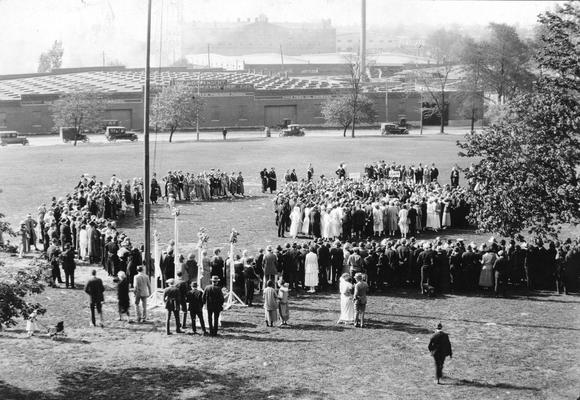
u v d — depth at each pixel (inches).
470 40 4306.1
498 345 898.1
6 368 788.6
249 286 1061.1
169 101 3631.9
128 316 984.3
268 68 7736.2
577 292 1151.6
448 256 1169.4
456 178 2112.5
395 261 1171.9
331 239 1478.8
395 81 5620.1
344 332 941.2
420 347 884.6
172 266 1117.7
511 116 1101.1
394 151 3100.4
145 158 1048.8
